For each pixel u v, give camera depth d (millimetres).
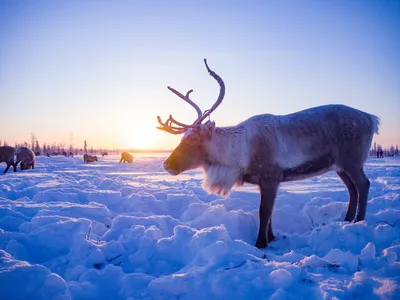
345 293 2879
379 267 3490
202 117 5762
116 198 7281
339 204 5980
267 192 5211
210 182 5738
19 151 19172
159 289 3234
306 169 5340
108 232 4867
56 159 41969
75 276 3586
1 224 4977
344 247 4309
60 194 7176
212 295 3127
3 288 3027
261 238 5016
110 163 32688
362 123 5375
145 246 4172
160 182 12281
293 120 5414
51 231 4375
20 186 9797
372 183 10242
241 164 5473
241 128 5543
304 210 6168
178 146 5715
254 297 3027
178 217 6484
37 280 3127
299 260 3777
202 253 3678
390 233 4270
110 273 3539
